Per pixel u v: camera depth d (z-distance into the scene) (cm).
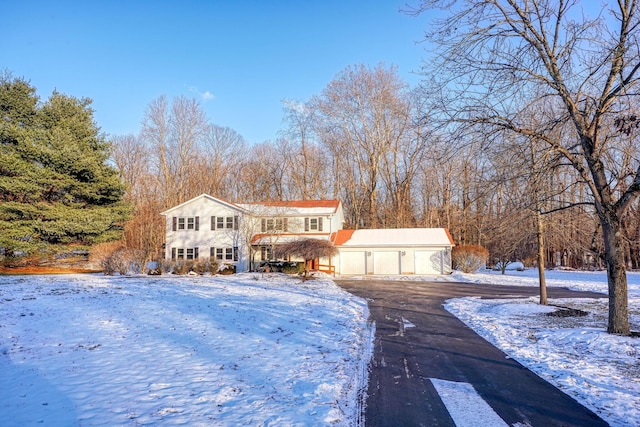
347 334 1049
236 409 540
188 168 5219
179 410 535
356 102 4456
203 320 1195
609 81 946
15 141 2862
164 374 694
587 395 607
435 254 3534
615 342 899
